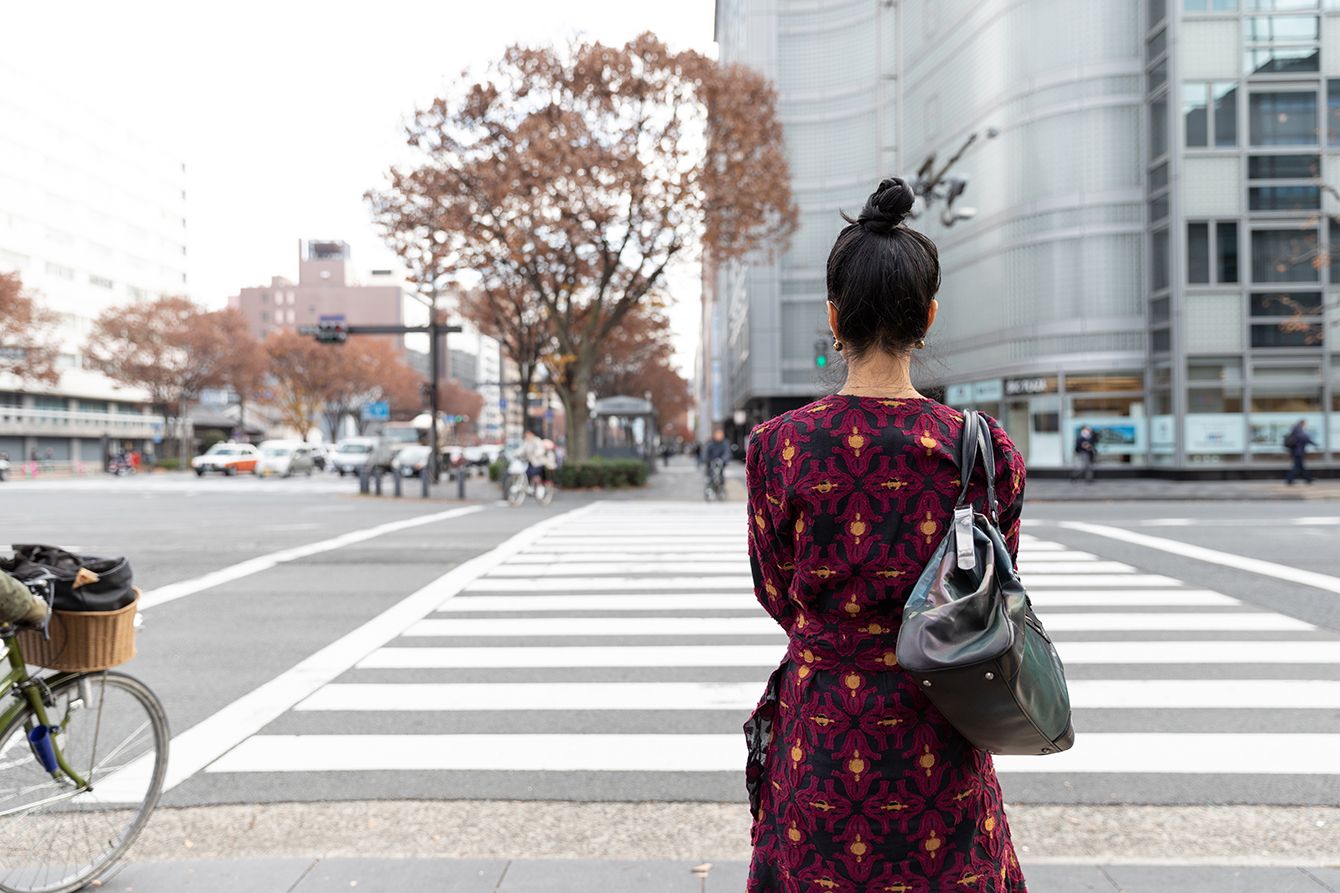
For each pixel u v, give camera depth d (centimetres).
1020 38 2530
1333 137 2241
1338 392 2241
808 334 3862
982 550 126
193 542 1188
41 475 4591
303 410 6594
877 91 3606
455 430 7244
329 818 333
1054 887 255
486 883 263
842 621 133
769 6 3775
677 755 396
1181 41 2245
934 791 130
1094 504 1714
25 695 262
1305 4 2234
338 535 1268
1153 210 2361
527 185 1981
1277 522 1316
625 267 2467
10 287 3981
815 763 133
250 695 487
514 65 2036
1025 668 122
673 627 652
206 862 279
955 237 2847
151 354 5181
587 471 2353
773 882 145
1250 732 414
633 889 259
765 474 140
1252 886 254
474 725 437
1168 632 615
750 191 2145
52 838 268
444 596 776
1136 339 2397
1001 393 2614
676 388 6544
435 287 2834
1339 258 2233
